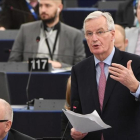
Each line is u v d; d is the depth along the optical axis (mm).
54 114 13383
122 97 9781
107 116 9820
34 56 16844
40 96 15266
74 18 20719
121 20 19344
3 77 13336
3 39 18594
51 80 15195
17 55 16922
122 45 13039
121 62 9977
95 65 10156
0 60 18719
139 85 9445
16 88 15273
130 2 19422
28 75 15203
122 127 9766
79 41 17031
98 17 9797
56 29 17047
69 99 11359
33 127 13453
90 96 10000
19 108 13961
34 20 19875
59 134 13461
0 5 22500
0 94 13359
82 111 10125
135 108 9797
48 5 16891
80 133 10023
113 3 21172
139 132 9766
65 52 16891
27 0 20188
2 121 9406
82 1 24969
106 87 9898
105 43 9820
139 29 15109
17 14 19875
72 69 10430
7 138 9625
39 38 15836
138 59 9938
